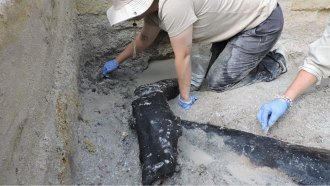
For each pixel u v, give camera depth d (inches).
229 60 89.9
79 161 74.7
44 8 65.6
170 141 72.6
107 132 83.4
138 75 106.0
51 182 58.2
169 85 89.4
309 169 71.7
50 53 67.7
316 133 81.9
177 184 71.0
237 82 94.0
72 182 69.1
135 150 78.7
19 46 50.6
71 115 75.9
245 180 72.4
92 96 95.4
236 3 83.0
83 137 80.4
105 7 100.0
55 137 63.2
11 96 46.8
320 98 90.0
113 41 105.0
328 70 82.0
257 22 87.0
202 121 85.1
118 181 72.0
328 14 112.5
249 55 89.7
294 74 99.8
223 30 87.1
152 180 67.9
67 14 87.4
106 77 100.4
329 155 73.9
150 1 72.6
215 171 73.7
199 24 82.4
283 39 113.7
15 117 47.8
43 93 61.2
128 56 98.3
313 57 82.0
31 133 53.6
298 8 110.7
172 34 74.9
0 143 43.1
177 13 71.6
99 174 73.2
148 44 94.2
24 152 50.3
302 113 85.9
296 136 81.8
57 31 75.1
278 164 73.4
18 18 51.0
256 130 83.1
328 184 70.2
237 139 77.7
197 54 100.0
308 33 113.9
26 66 53.2
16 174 46.9
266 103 83.9
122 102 93.9
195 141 79.4
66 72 78.3
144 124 76.3
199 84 95.0
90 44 104.0
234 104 88.1
